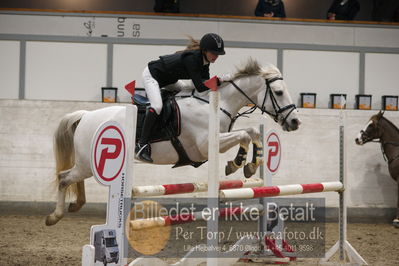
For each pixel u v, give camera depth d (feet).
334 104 30.99
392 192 30.73
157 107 15.47
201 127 15.67
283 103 15.93
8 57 30.50
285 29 31.42
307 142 30.32
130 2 37.99
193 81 15.23
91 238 12.44
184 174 29.66
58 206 17.44
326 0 38.42
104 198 29.40
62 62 30.68
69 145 18.01
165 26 30.91
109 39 30.73
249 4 38.47
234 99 16.35
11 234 22.56
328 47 31.55
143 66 30.83
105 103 29.71
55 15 30.68
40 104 29.55
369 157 30.76
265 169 16.94
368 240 23.57
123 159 13.16
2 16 30.50
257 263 17.34
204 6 38.42
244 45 31.09
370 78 31.83
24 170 29.30
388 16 37.47
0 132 29.35
